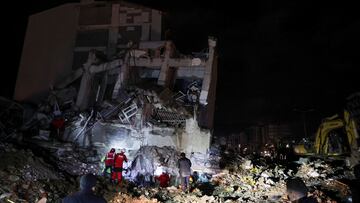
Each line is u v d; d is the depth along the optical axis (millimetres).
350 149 16312
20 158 11602
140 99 17062
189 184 13391
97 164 15016
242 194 12367
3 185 9562
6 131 16797
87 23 24578
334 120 18125
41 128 18219
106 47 23781
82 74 21438
